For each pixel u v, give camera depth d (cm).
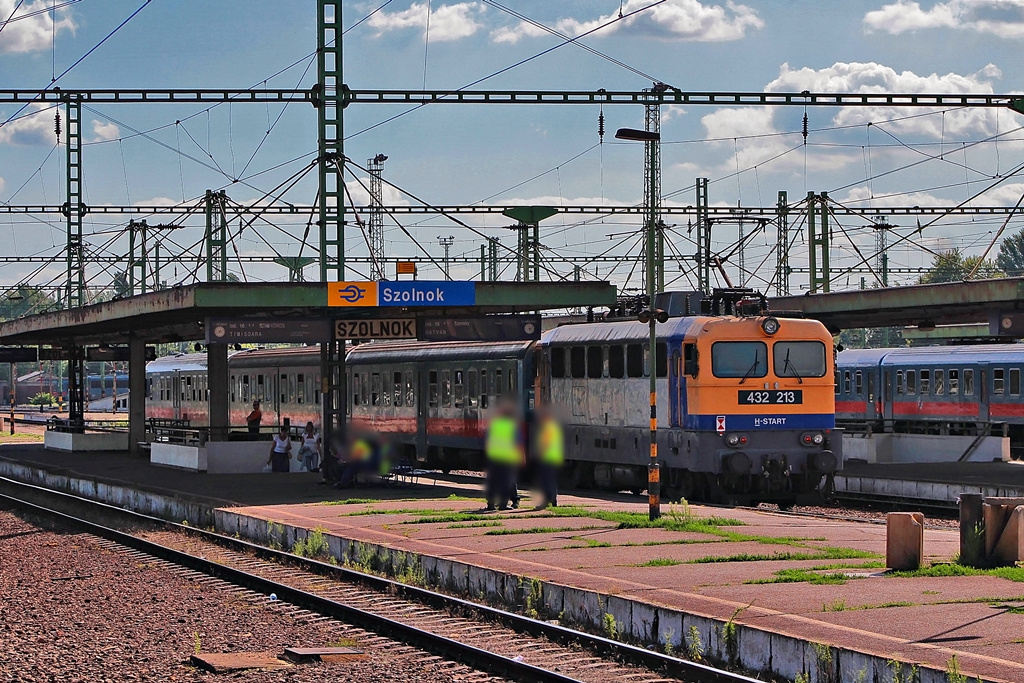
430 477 5941
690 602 2442
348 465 5538
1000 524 2845
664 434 5006
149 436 8688
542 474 4512
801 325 4956
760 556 3114
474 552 3297
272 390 8462
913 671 1852
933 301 5528
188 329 7181
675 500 5034
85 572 3612
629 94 5725
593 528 3825
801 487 4978
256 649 2466
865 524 3997
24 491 6644
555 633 2478
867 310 5922
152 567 3681
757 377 4878
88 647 2480
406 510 4466
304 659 2350
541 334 5594
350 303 5103
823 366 4978
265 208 5469
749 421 4853
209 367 6912
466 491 5384
